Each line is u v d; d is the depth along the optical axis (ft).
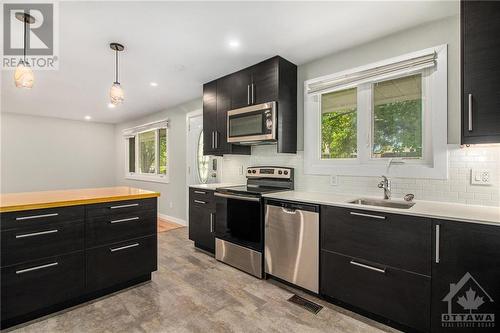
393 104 7.50
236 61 8.89
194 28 6.70
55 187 19.10
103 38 7.14
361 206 5.99
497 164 5.74
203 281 7.94
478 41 5.01
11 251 5.51
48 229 5.99
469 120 5.10
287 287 7.55
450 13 6.12
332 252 6.51
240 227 8.76
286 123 8.84
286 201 7.44
